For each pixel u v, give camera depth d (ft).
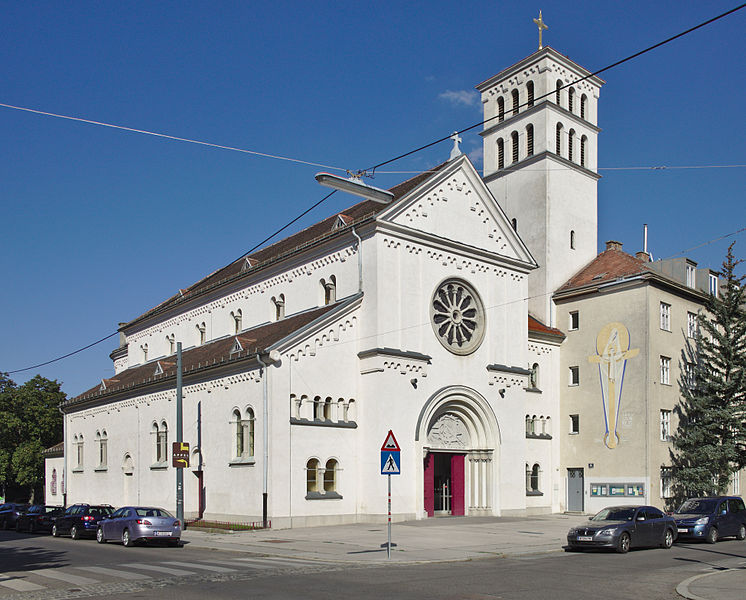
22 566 73.00
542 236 169.68
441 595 53.31
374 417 121.90
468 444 138.62
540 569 70.23
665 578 63.82
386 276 125.80
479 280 142.10
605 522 89.04
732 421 144.36
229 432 124.77
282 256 146.00
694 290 158.20
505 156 182.19
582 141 184.14
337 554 81.82
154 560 77.77
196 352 163.94
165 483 145.89
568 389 159.63
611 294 154.30
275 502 112.27
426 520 123.95
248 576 63.67
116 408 169.99
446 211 137.39
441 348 132.77
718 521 101.45
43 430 256.73
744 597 52.37
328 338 122.21
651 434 143.23
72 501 187.73
